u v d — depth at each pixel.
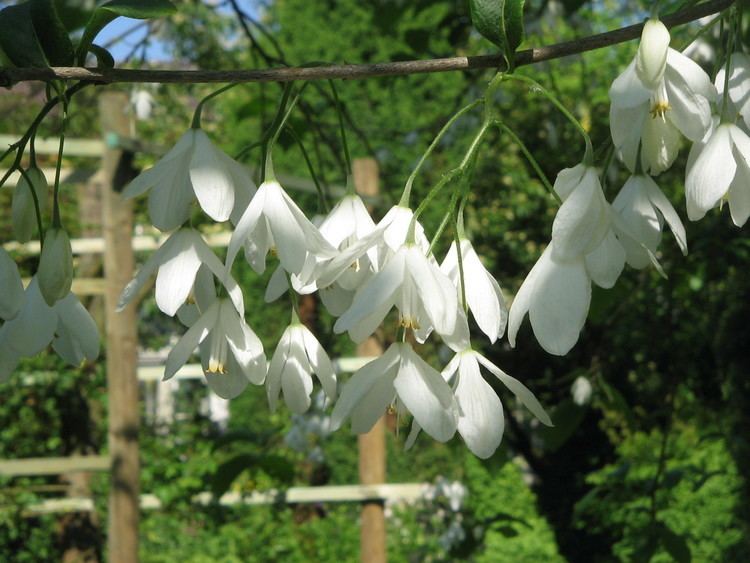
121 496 5.61
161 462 8.64
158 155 5.82
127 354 5.64
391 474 10.31
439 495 7.68
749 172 1.36
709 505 8.78
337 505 10.23
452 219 1.26
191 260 1.42
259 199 1.35
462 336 1.25
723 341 6.14
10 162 6.80
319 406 7.20
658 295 6.52
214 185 1.38
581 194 1.26
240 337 1.44
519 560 10.08
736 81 1.43
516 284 10.25
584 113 7.33
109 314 5.64
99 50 1.44
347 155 1.48
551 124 7.19
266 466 3.56
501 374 1.27
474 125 6.43
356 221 1.46
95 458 5.96
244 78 1.35
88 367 7.87
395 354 1.28
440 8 7.29
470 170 1.32
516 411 10.81
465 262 1.34
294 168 11.60
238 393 1.48
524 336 9.91
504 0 1.35
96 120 7.22
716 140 1.35
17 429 7.85
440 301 1.21
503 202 10.07
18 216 1.42
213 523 9.11
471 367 1.29
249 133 12.04
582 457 10.63
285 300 11.23
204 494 8.91
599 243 1.26
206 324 1.44
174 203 1.42
